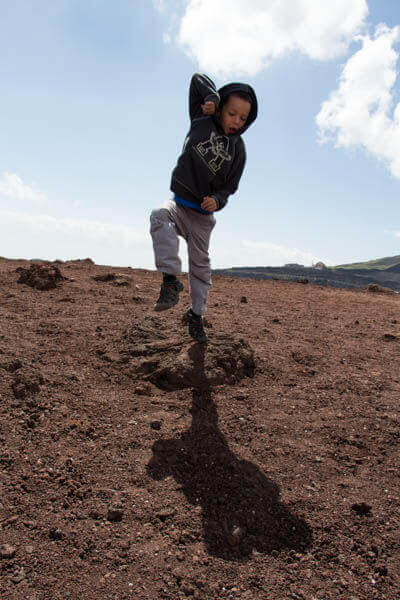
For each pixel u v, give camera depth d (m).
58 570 1.44
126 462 2.05
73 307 4.40
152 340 3.39
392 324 5.29
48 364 2.91
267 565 1.58
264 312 5.28
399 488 2.06
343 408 2.79
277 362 3.45
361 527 1.79
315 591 1.47
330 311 5.89
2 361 2.78
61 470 1.94
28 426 2.22
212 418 2.53
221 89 2.54
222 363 3.06
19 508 1.69
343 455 2.28
